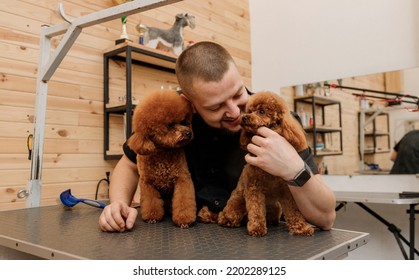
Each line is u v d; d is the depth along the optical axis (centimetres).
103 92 191
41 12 167
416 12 215
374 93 230
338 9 249
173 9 236
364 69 235
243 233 76
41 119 119
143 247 66
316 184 76
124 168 108
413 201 175
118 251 63
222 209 90
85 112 183
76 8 179
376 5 231
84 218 97
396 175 221
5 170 151
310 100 259
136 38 210
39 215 101
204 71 84
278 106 79
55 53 112
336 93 247
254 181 78
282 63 279
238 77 90
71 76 178
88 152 183
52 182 168
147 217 88
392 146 223
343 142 240
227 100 87
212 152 105
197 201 94
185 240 71
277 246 65
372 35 232
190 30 246
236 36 289
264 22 295
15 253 87
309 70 262
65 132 174
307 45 265
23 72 159
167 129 83
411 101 216
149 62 207
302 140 80
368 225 237
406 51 219
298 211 78
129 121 173
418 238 218
